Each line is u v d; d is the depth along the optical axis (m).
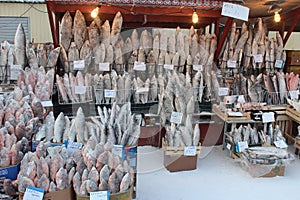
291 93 3.99
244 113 3.73
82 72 3.56
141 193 2.74
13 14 8.95
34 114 2.88
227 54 4.24
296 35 8.17
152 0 3.62
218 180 3.08
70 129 2.59
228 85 3.76
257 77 4.03
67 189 1.96
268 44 4.24
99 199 1.96
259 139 3.64
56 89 3.64
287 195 2.84
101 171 2.03
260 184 3.04
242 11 2.86
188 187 2.90
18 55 3.77
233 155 3.63
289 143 4.06
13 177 2.19
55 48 3.99
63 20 3.92
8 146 2.28
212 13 4.48
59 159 2.06
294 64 5.27
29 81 3.44
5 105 2.85
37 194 1.90
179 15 4.78
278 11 4.36
